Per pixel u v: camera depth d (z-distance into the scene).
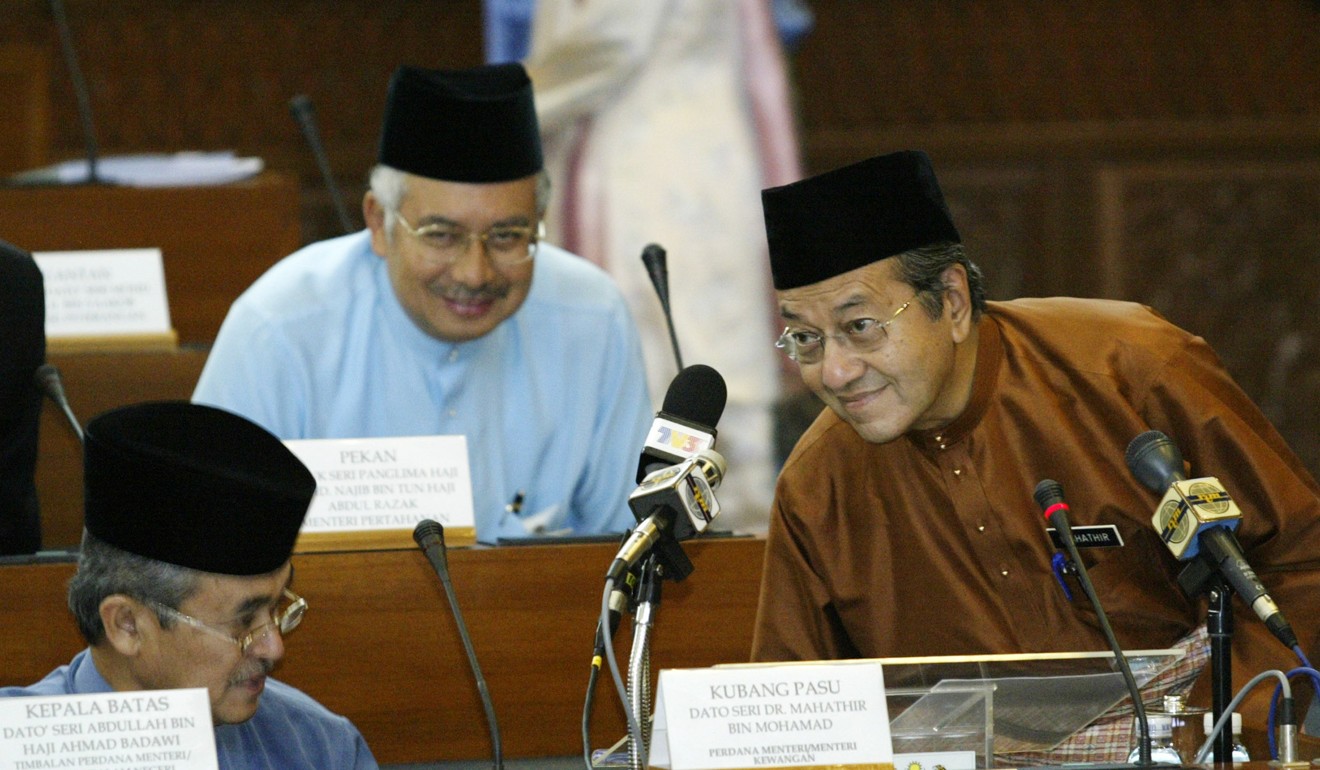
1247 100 22.36
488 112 10.01
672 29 16.58
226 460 6.74
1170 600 8.07
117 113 20.81
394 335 10.92
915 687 6.32
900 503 8.23
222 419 6.97
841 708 6.11
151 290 12.30
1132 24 22.23
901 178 7.44
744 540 9.23
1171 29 22.27
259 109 21.16
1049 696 6.63
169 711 6.19
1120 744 7.16
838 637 8.54
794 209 7.41
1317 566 7.58
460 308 10.29
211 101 21.03
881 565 8.27
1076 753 7.22
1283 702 6.34
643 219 16.62
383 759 8.78
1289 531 7.58
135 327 12.23
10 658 8.43
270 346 10.69
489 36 17.72
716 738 6.01
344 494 9.09
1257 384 22.39
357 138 21.36
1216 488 6.65
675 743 5.97
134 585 6.66
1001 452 8.05
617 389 11.49
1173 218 22.31
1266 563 7.70
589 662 8.97
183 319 13.01
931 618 8.24
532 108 10.40
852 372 7.41
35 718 6.11
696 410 6.57
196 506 6.60
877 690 6.14
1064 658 6.43
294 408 10.73
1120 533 7.94
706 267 16.70
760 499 16.75
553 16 16.67
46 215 12.73
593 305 11.52
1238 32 22.31
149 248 12.91
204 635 6.71
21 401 10.01
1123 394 7.93
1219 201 22.33
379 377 10.89
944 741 6.65
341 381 10.85
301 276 11.09
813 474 8.38
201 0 21.00
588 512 11.52
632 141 16.62
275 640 6.86
